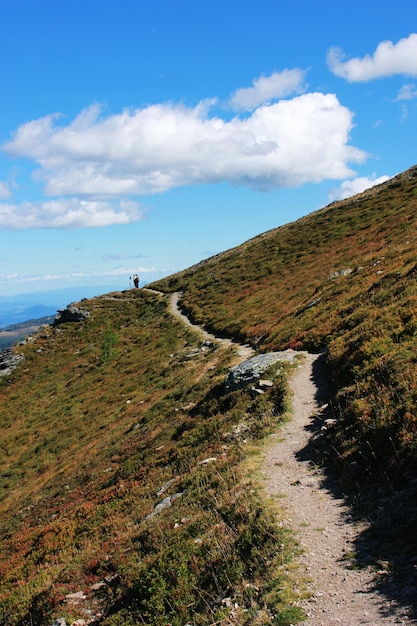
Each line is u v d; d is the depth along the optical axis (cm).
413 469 1086
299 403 1992
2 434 5006
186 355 4866
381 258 4272
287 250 8275
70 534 1820
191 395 3192
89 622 1036
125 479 2275
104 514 1870
